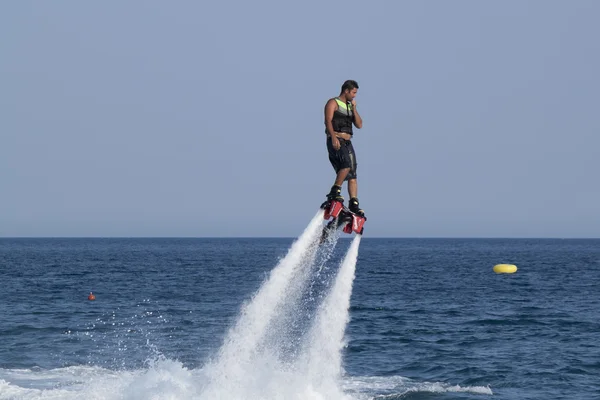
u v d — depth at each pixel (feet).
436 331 408.05
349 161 170.09
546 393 262.06
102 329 405.18
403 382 276.21
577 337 388.37
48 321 438.81
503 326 431.43
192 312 492.13
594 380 282.15
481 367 303.68
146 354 325.21
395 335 391.04
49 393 241.96
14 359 307.99
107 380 265.75
